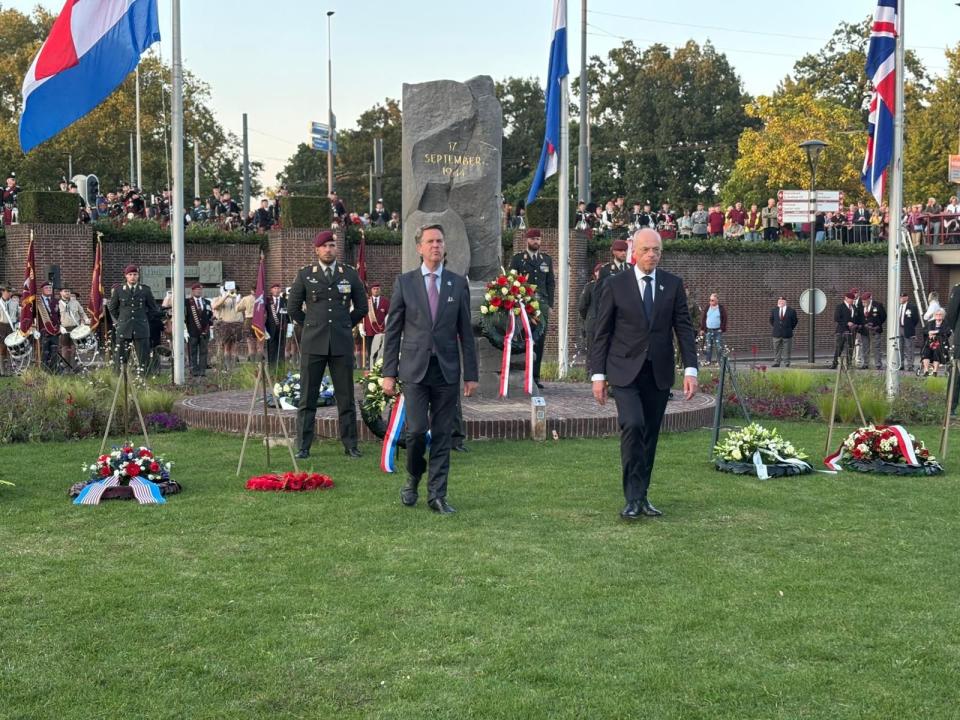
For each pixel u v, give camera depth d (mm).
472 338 8758
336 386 11312
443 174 14516
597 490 9383
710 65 70562
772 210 39688
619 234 34812
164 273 30344
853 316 29172
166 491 9250
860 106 69000
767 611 6105
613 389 8250
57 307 23250
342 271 11281
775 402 15469
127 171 60625
